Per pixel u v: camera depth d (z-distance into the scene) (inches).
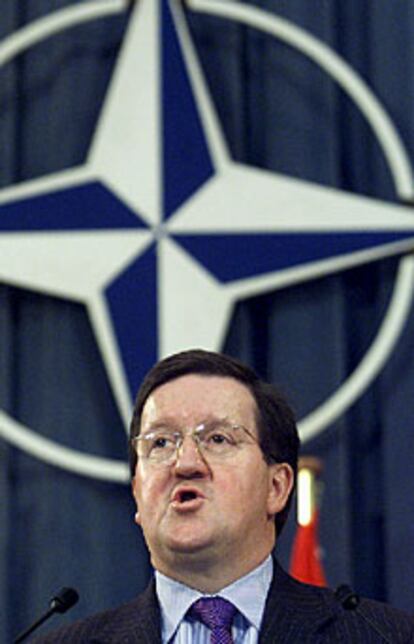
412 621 175.8
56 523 298.2
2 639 292.4
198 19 318.3
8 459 302.0
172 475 175.6
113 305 298.4
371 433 296.0
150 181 303.9
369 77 313.6
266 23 311.7
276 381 299.0
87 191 304.2
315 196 298.4
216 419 179.3
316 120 310.3
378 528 291.6
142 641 172.7
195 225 300.5
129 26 312.5
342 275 301.3
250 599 175.6
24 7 326.0
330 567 287.6
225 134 311.4
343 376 296.0
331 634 172.4
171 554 174.2
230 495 175.0
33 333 308.0
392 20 315.3
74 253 301.6
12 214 303.4
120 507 298.2
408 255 294.4
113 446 301.0
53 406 303.9
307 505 269.4
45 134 318.7
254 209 299.6
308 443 294.4
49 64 322.3
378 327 297.9
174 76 309.1
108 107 308.3
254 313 302.7
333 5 317.1
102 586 294.5
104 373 303.9
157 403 180.9
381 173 306.5
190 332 295.7
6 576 296.2
